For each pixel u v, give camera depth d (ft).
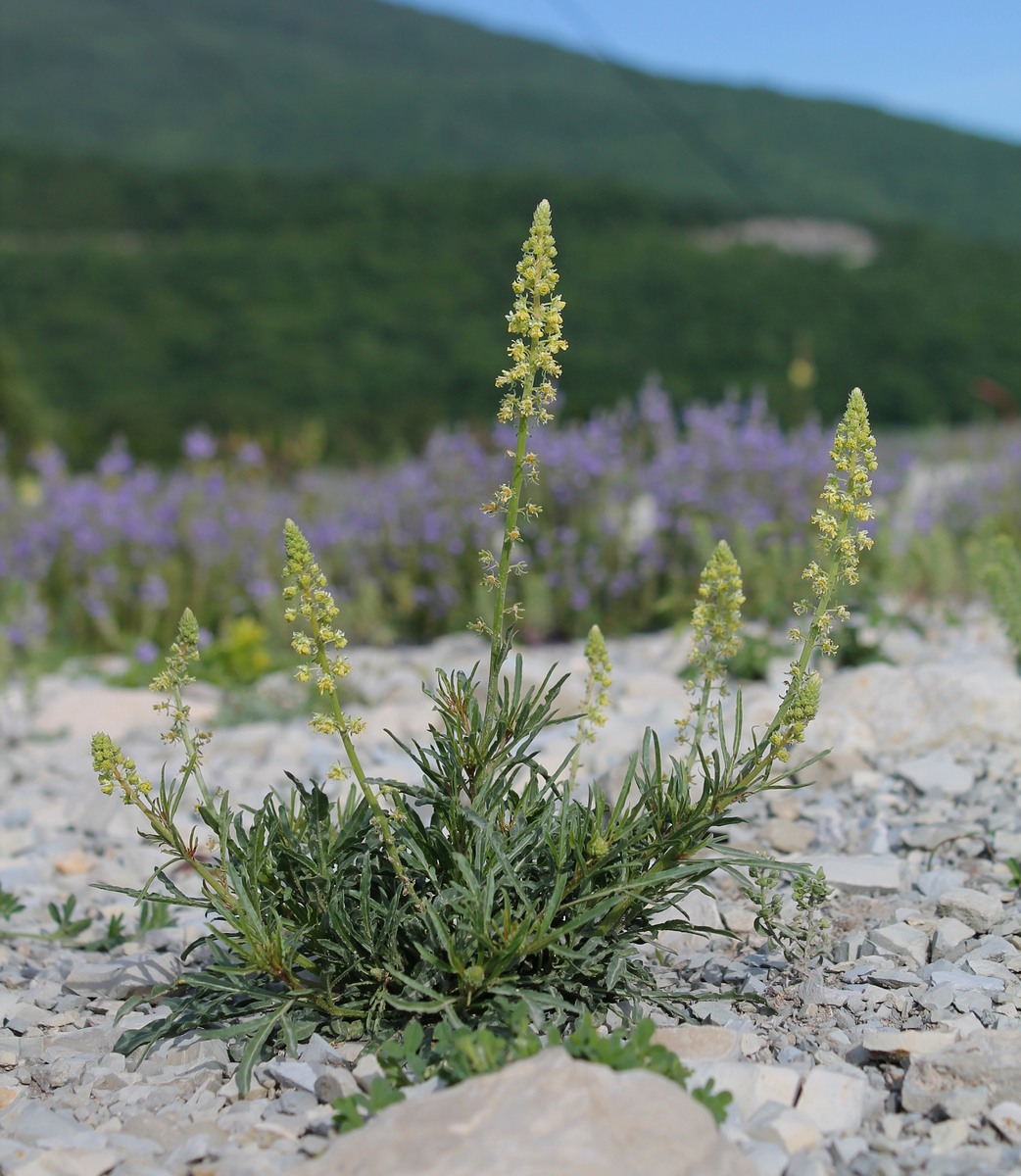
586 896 8.45
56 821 15.48
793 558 21.57
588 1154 6.33
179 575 28.12
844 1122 7.49
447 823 8.80
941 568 21.80
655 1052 7.47
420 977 8.58
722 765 13.19
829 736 14.49
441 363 141.59
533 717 8.80
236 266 170.19
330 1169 6.63
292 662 22.25
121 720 19.74
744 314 138.00
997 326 132.98
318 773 15.61
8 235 204.13
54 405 130.31
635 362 126.31
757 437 25.80
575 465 25.90
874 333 130.00
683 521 24.58
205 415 117.50
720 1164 6.54
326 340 148.77
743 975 9.62
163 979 10.37
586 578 24.75
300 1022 8.67
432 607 25.68
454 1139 6.57
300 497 31.86
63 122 469.57
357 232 180.04
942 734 14.37
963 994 8.83
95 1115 8.18
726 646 9.25
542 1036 8.25
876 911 10.75
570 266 156.66
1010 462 30.17
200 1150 7.40
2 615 26.84
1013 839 11.82
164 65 536.01
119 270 169.99
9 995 10.27
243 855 8.78
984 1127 7.32
